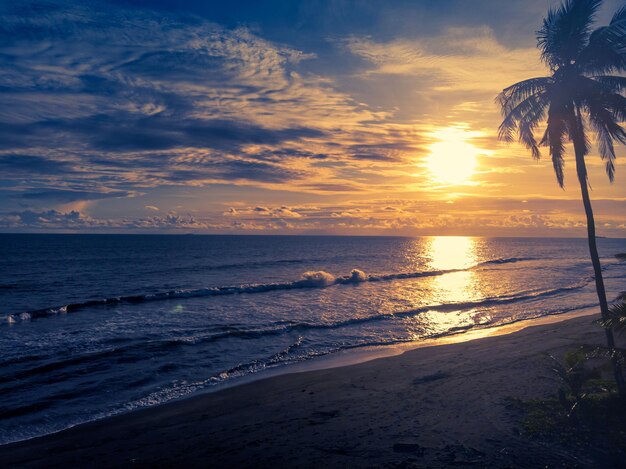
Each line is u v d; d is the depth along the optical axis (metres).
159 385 13.87
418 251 113.62
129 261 65.50
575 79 10.22
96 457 8.82
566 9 10.11
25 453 9.20
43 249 92.62
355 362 16.41
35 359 16.30
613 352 9.62
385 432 9.18
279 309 27.52
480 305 29.55
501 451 8.01
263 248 109.31
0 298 32.50
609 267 63.03
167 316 25.19
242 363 16.27
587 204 10.42
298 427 9.85
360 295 33.84
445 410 10.32
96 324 22.94
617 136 9.98
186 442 9.38
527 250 129.88
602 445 8.05
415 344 19.25
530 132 11.38
